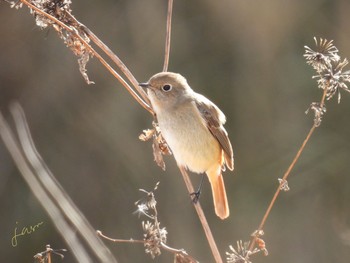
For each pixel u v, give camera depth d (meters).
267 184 13.30
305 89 13.58
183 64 13.85
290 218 13.17
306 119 13.52
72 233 4.50
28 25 13.74
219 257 6.18
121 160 13.48
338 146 13.27
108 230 13.12
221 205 7.66
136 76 13.55
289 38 13.78
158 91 7.23
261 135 13.60
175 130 7.34
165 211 13.12
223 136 7.62
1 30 13.69
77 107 13.76
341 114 13.46
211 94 13.80
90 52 6.31
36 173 4.76
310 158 13.26
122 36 13.81
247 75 13.83
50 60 13.86
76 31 6.14
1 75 13.77
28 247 12.62
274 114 13.65
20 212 12.87
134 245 13.01
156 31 13.80
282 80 13.69
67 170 13.48
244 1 13.71
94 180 13.42
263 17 13.72
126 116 13.60
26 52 13.83
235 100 13.77
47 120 13.74
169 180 13.33
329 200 13.16
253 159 13.50
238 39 13.88
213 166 7.62
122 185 13.36
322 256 12.93
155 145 6.72
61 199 4.60
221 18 13.91
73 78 13.80
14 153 4.96
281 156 13.42
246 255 5.80
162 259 12.82
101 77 13.74
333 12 13.78
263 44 13.78
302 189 13.22
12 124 13.50
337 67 5.79
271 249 13.05
